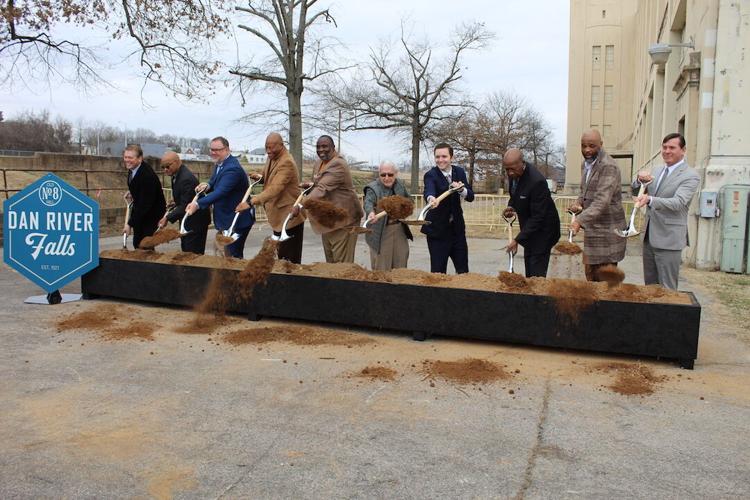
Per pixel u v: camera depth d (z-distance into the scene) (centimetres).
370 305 518
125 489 277
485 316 483
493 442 324
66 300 654
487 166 3931
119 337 516
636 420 353
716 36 949
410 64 3466
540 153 5981
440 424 347
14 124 4381
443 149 602
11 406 370
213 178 688
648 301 455
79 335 523
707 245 949
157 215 729
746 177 921
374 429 340
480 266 995
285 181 649
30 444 320
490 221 1725
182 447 318
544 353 477
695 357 438
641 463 301
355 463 301
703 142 980
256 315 567
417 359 462
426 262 1023
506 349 487
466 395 390
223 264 602
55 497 270
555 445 321
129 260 633
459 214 617
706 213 937
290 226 659
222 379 420
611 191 507
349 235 628
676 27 1488
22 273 638
